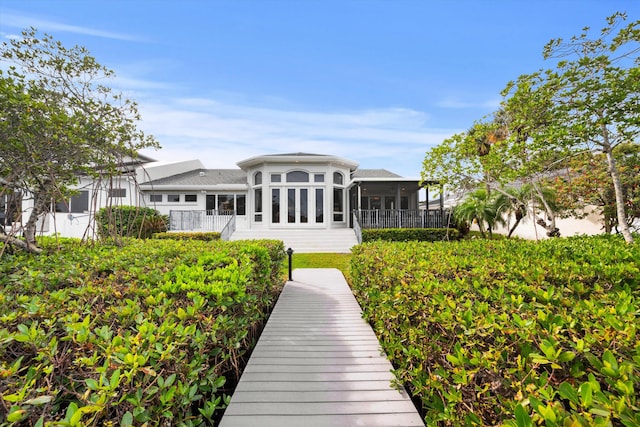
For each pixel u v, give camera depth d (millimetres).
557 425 929
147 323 1697
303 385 2764
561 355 1178
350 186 17531
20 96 3580
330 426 2215
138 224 13188
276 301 5656
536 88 5297
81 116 4301
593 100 4805
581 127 4898
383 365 3150
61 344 1636
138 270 2867
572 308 1795
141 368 1347
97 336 1626
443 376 1803
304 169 17469
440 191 8305
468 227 14336
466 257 3828
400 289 2775
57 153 4188
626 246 4520
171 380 1423
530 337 1354
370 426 2217
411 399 2602
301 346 3623
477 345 1638
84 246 4637
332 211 17719
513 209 11461
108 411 1277
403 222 15273
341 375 2943
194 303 2078
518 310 1767
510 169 6469
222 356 2393
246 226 18328
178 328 1671
